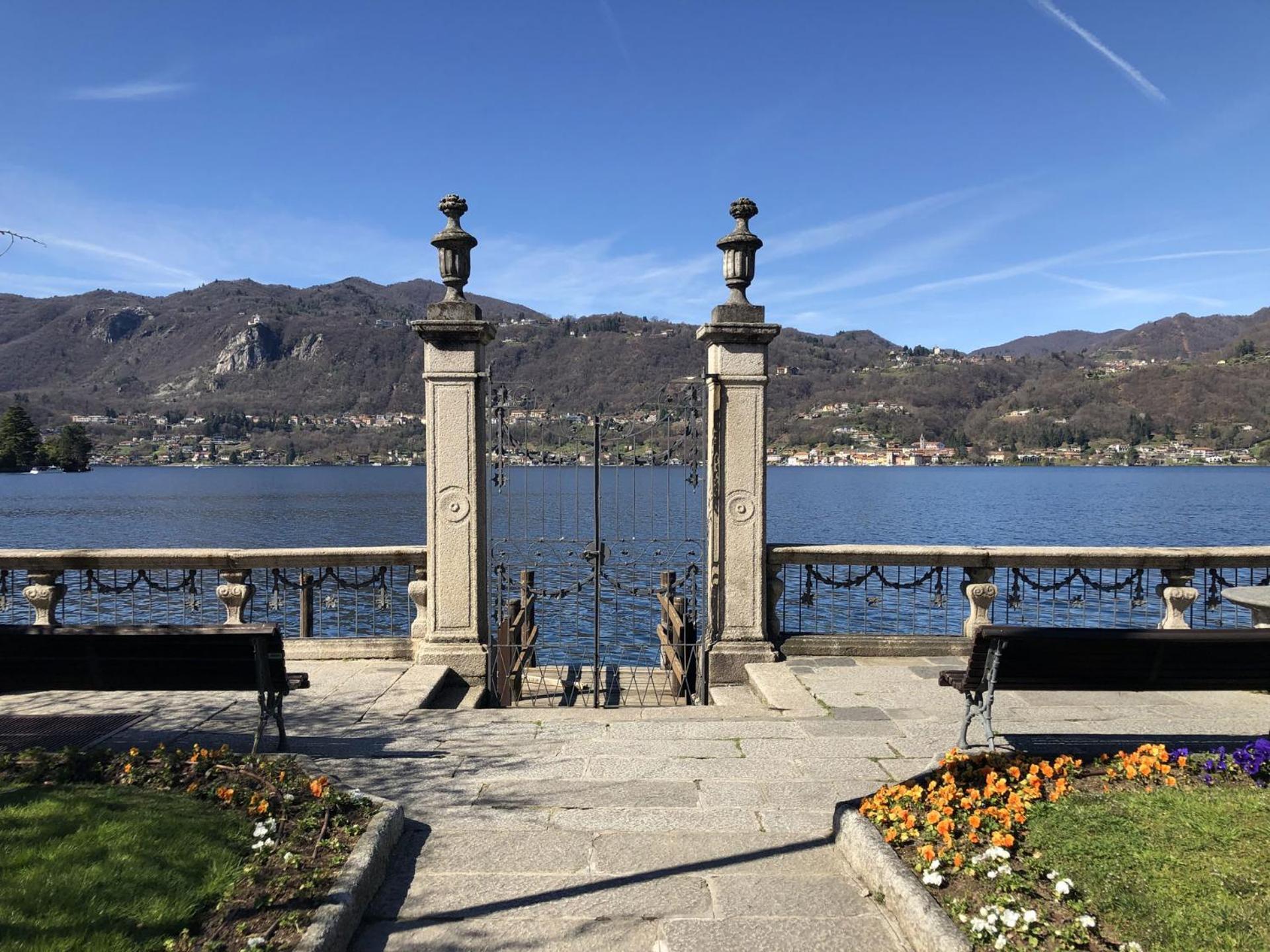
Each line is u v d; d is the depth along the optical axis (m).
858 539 30.89
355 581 7.55
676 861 3.68
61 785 3.99
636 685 8.80
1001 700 6.08
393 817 3.82
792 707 5.89
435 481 6.94
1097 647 4.51
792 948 3.05
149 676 4.80
